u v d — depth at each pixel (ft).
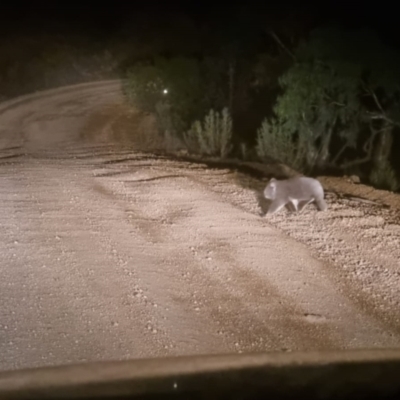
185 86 119.03
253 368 15.98
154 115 126.82
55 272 26.23
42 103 144.97
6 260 27.27
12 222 33.06
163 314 22.88
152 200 38.83
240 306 23.98
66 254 28.45
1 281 24.94
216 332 21.70
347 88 69.26
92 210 36.06
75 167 51.42
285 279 26.84
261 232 33.01
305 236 32.58
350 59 68.03
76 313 22.49
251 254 29.60
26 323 21.44
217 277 26.71
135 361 16.48
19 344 19.84
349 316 23.58
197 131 75.77
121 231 32.27
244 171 51.75
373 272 28.07
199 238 31.63
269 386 14.88
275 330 22.03
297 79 69.15
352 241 32.04
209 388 14.66
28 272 26.05
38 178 45.37
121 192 40.91
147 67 139.95
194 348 20.29
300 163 64.13
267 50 100.68
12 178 45.19
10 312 22.21
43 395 14.32
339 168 71.97
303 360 16.72
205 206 37.58
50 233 31.45
